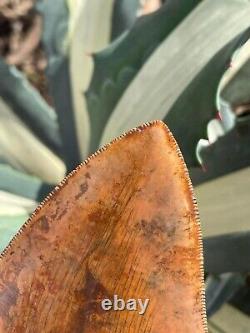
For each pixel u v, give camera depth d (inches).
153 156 3.0
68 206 3.1
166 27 4.5
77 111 5.0
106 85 4.8
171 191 3.0
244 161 4.5
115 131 4.8
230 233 4.5
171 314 2.9
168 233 2.9
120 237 3.0
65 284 3.0
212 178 4.6
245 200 4.5
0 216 4.9
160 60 4.5
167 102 4.5
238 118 4.6
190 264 2.9
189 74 4.4
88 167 3.1
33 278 3.1
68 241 3.1
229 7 4.3
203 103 4.3
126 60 4.7
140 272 3.0
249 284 4.7
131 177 3.0
